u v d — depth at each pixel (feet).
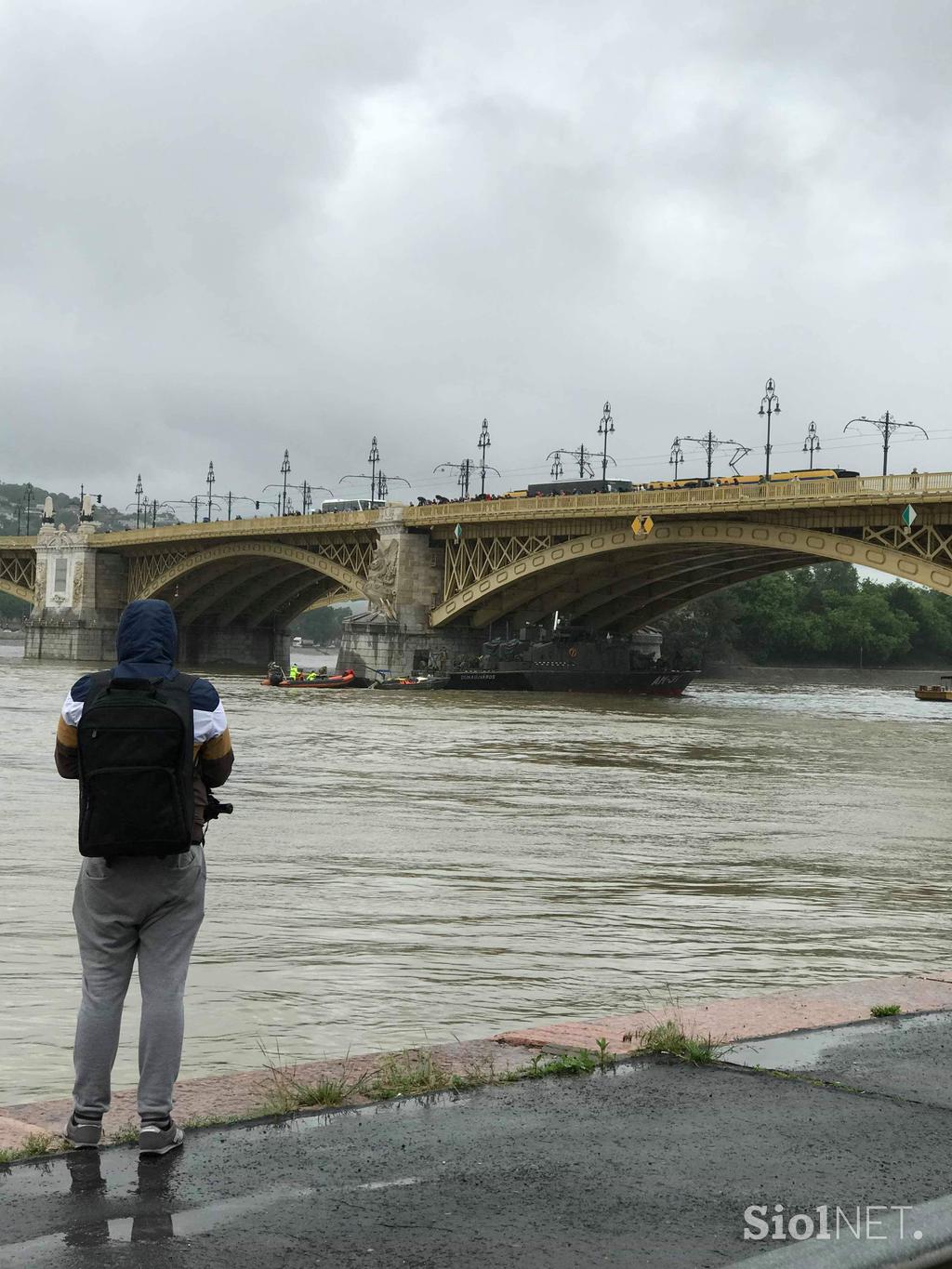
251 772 152.87
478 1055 30.94
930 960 60.80
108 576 573.33
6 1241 19.75
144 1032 24.81
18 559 620.08
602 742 211.00
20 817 108.47
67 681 383.65
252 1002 49.55
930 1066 29.50
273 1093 27.17
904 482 277.85
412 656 412.16
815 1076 28.66
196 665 561.84
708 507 314.55
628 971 56.70
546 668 398.62
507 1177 22.44
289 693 359.87
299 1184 22.15
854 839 109.60
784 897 79.66
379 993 51.47
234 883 79.25
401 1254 19.35
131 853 25.05
